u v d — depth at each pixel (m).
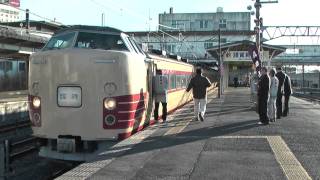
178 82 22.36
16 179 11.57
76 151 11.15
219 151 10.65
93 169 8.97
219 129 14.42
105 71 10.92
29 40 33.00
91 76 10.90
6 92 33.12
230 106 25.33
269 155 10.16
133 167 9.11
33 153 14.55
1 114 20.08
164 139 12.28
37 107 11.32
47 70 11.17
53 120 11.13
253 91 23.77
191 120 16.97
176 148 11.02
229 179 8.16
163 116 15.86
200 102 16.97
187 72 25.91
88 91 10.91
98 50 11.01
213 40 80.44
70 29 11.91
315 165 9.20
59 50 11.14
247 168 8.95
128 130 11.34
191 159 9.79
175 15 95.44
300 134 13.30
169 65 19.23
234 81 70.44
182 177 8.31
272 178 8.20
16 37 31.44
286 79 19.23
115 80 10.97
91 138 10.96
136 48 12.83
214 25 94.56
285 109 19.44
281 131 13.96
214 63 62.53
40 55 11.30
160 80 15.12
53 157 11.38
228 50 43.59
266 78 15.71
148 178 8.27
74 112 10.98
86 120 10.95
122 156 10.12
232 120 17.22
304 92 63.09
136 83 11.80
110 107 10.95
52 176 11.87
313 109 24.33
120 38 11.92
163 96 15.34
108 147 11.32
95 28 11.88
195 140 12.16
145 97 12.97
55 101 11.09
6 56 36.28
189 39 81.06
